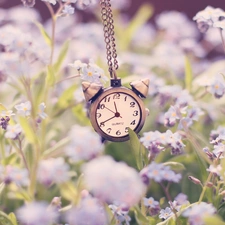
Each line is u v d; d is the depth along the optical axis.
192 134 0.43
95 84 0.38
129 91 0.38
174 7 0.97
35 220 0.31
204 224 0.34
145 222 0.35
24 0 0.41
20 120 0.38
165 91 0.42
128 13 0.97
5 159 0.42
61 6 0.43
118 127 0.39
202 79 0.42
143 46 0.78
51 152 0.42
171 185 0.49
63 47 0.45
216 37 0.64
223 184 0.38
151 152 0.36
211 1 0.95
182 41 0.67
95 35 0.65
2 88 0.57
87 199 0.32
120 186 0.29
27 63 0.39
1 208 0.43
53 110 0.48
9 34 0.39
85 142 0.32
